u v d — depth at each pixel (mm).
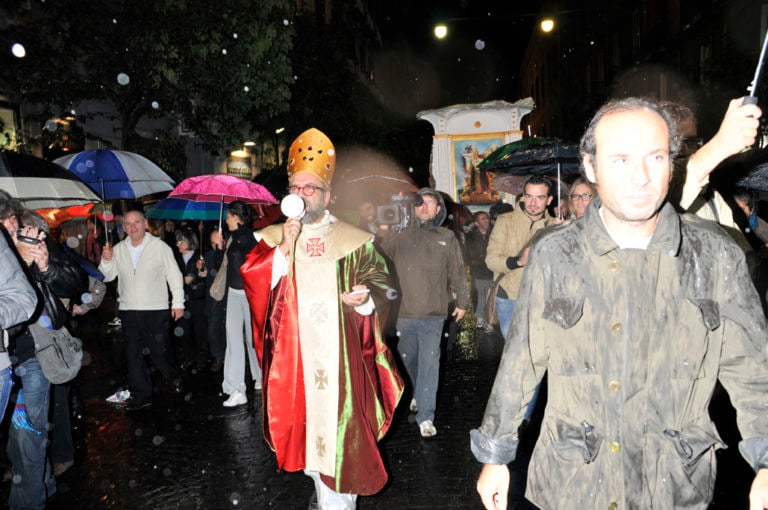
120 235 12523
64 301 4473
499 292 5285
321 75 19453
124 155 8070
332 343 3463
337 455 3398
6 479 4484
